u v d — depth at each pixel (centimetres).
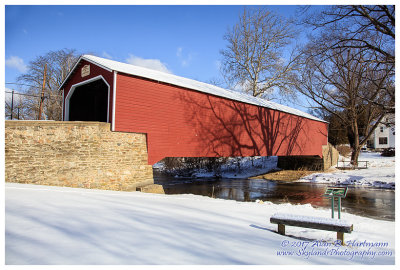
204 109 1388
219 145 1465
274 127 1930
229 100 1549
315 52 1529
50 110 2850
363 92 2180
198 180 2322
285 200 1311
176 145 1235
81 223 388
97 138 975
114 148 1020
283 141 2025
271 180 2225
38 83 2898
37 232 335
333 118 3494
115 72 1019
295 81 2552
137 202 616
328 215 695
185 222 454
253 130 1728
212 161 2983
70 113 1382
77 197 589
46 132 863
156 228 394
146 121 1119
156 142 1154
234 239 375
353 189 1617
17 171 800
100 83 1407
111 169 1008
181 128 1262
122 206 543
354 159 2408
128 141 1065
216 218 521
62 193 621
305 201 1277
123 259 267
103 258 267
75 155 920
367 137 2375
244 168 2902
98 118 1534
